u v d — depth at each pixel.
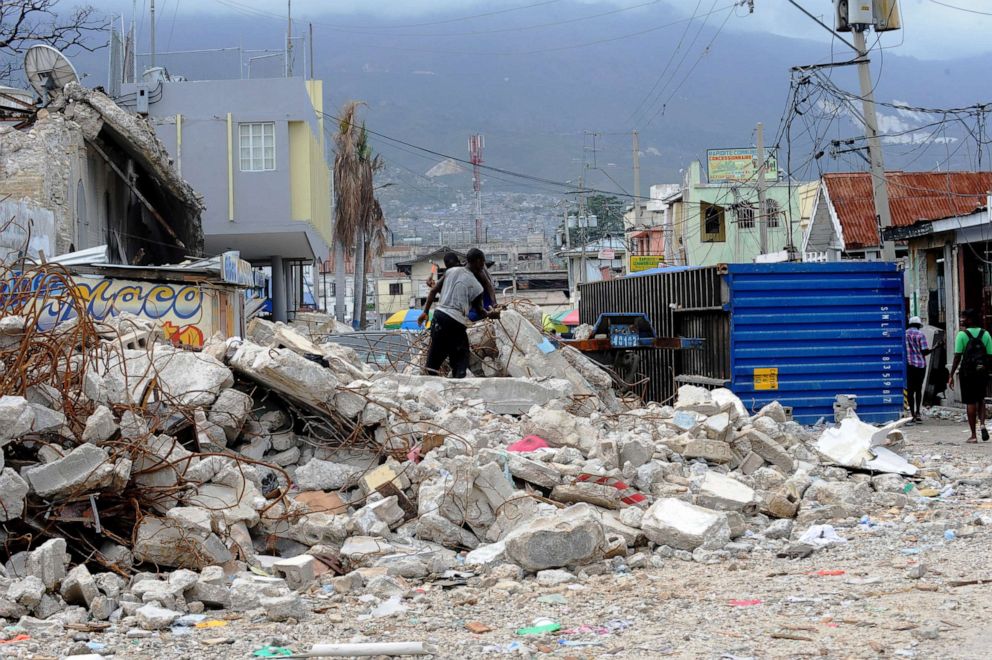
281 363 15.89
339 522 13.84
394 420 17.00
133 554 12.43
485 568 13.07
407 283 146.75
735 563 13.46
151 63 61.59
